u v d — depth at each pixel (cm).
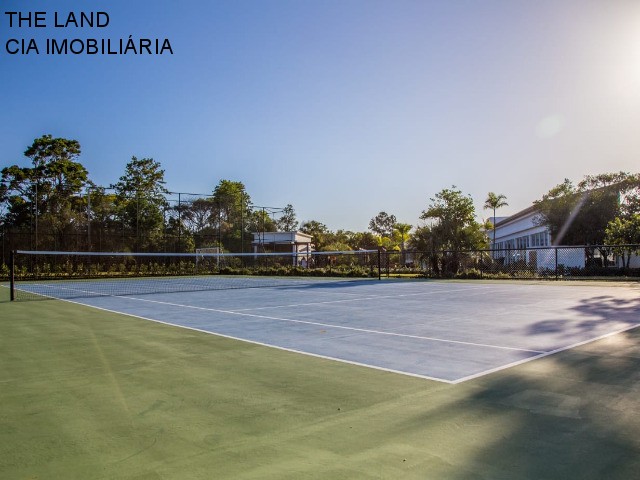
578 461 319
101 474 308
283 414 425
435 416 414
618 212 3394
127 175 5594
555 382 518
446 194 3334
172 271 3647
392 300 1510
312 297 1658
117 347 765
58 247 3353
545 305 1307
